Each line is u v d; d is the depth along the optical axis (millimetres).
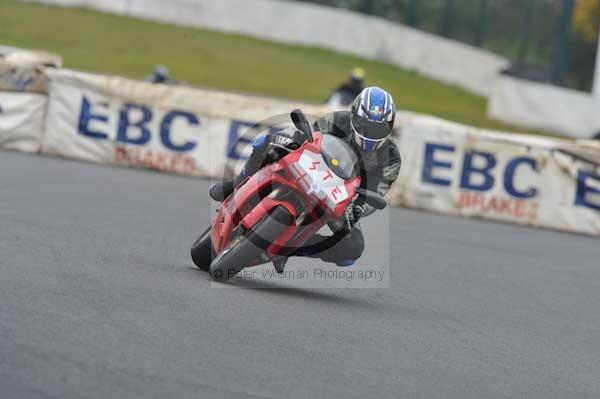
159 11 109375
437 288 26469
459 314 23344
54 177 37812
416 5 118688
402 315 22109
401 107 93000
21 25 98750
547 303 26656
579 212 44438
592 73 100125
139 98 45000
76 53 91500
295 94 89812
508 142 44344
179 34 105812
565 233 44000
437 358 18500
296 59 106062
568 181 44469
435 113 92500
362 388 15734
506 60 106438
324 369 16484
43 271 20719
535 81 99625
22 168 39062
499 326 22641
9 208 28969
